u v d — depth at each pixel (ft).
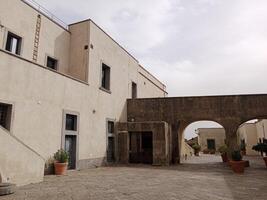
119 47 68.33
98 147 53.88
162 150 57.21
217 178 36.58
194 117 63.26
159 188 28.35
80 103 48.98
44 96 39.99
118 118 64.28
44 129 39.34
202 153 132.57
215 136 141.38
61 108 43.60
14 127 34.17
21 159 28.94
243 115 60.13
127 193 25.45
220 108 61.82
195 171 45.55
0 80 32.89
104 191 26.37
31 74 37.81
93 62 54.34
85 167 48.75
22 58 36.37
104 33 60.08
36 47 46.09
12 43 42.37
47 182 31.78
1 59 33.27
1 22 39.60
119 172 43.27
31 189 26.89
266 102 59.47
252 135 104.63
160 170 46.83
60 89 43.78
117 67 66.18
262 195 24.82
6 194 24.12
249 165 55.83
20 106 35.40
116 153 61.21
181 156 69.26
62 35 53.11
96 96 54.85
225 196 24.36
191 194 25.18
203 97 63.57
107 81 61.26
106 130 57.77
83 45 53.78
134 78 78.02
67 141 45.68
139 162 62.75
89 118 51.57
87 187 28.55
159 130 58.49
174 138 63.87
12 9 41.86
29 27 44.98
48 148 39.83
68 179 34.63
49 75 41.45
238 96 61.21
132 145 67.05
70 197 23.36
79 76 52.85
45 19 48.88
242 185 30.58
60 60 51.90
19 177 28.55
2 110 34.04
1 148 26.48
